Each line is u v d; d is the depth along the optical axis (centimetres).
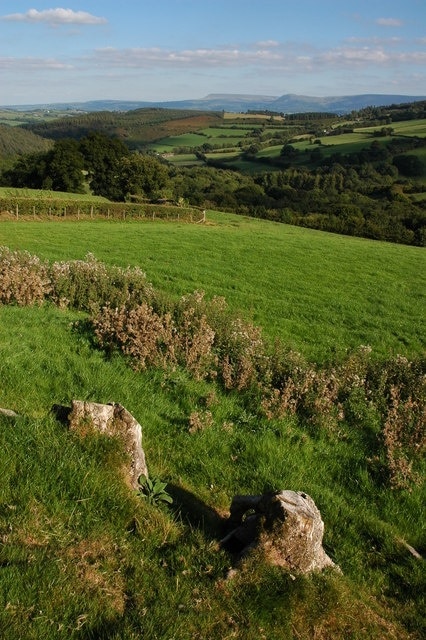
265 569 447
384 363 1247
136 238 3850
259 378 1045
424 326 2139
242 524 512
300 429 900
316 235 5797
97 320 1170
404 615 507
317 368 1309
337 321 2098
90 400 824
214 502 638
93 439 563
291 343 1622
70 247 3198
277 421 903
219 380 1059
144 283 1612
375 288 2847
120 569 434
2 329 1076
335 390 1028
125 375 971
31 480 500
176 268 2786
